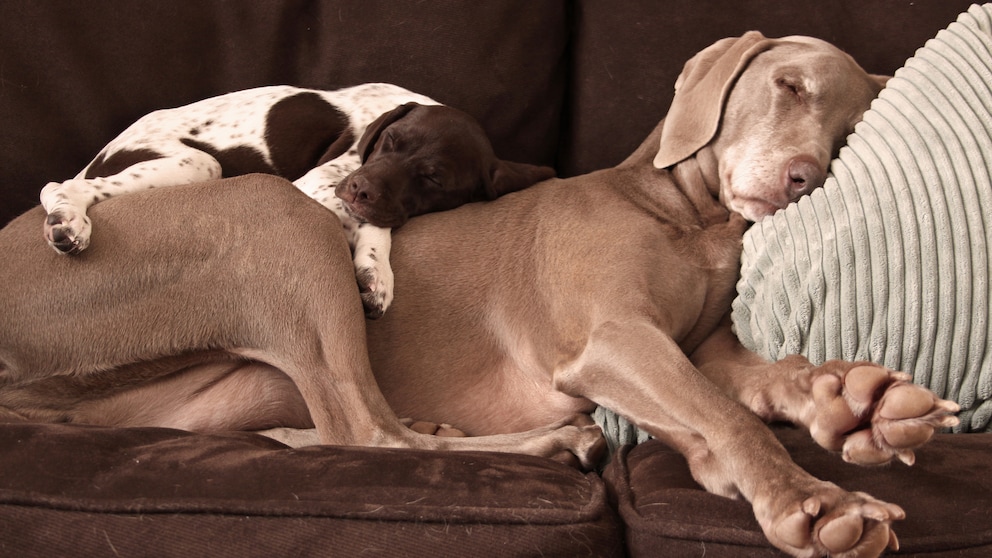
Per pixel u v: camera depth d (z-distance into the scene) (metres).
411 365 2.27
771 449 1.65
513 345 2.26
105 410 2.06
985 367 1.87
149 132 2.59
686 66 2.53
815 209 2.04
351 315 2.05
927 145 1.98
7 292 1.94
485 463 1.69
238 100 2.75
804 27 2.79
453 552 1.49
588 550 1.54
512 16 2.84
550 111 2.97
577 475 1.76
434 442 2.03
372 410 2.03
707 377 2.07
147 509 1.49
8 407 1.96
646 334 1.99
